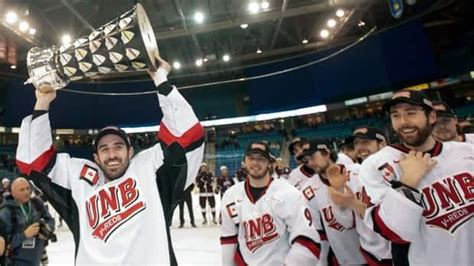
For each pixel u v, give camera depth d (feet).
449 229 4.40
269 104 67.92
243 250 6.46
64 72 4.25
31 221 9.61
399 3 33.12
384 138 9.33
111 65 4.06
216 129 77.41
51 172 4.57
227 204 6.73
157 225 4.15
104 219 4.20
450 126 7.00
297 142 9.77
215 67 68.59
